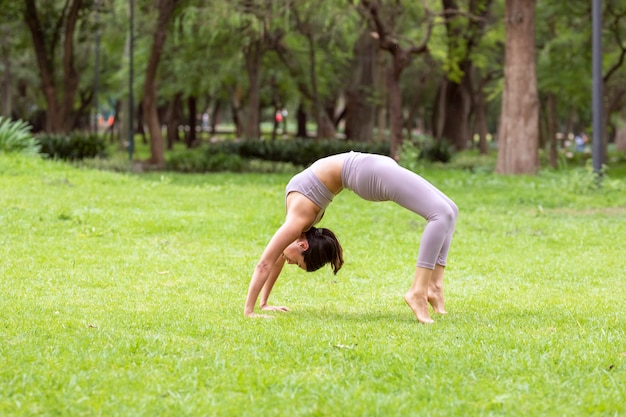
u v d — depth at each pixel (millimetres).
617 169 38656
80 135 30312
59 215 14031
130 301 8391
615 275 10852
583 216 17312
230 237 13180
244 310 7727
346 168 7551
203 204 17109
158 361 5820
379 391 5242
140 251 11711
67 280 9508
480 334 6887
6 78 51906
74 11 34844
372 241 13320
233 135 77000
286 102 52750
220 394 5121
